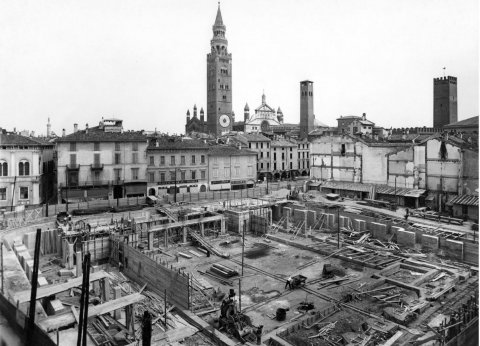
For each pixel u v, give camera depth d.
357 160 77.56
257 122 164.50
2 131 69.12
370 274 42.03
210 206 68.12
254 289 38.62
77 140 69.69
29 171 65.50
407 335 29.19
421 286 38.00
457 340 28.88
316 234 58.38
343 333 29.17
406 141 80.94
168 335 24.84
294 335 29.02
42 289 28.30
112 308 26.19
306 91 134.75
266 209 64.94
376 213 61.28
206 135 136.12
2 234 46.66
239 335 28.16
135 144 74.12
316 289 38.09
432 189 65.12
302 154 119.62
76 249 45.38
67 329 25.11
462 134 75.25
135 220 55.47
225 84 168.88
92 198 71.38
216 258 48.25
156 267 37.44
